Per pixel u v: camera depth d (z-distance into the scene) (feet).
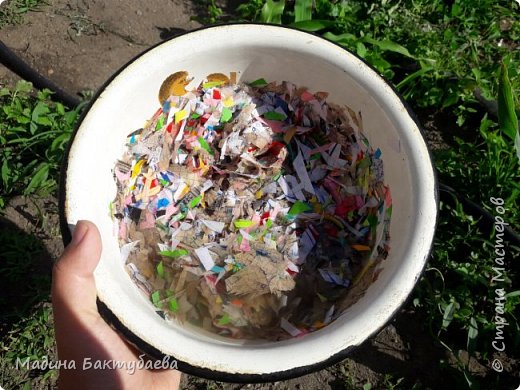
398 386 3.69
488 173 4.03
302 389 3.71
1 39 4.65
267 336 2.71
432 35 4.54
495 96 4.36
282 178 3.31
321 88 3.11
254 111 3.32
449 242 3.91
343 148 3.25
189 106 3.18
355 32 4.55
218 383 3.70
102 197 2.69
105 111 2.72
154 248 3.01
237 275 2.97
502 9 4.76
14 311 3.76
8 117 4.13
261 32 2.96
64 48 4.65
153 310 2.58
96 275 2.41
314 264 3.10
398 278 2.44
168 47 2.88
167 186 3.20
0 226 4.01
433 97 4.35
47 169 3.99
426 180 2.63
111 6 4.84
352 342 2.31
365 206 3.11
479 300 3.83
